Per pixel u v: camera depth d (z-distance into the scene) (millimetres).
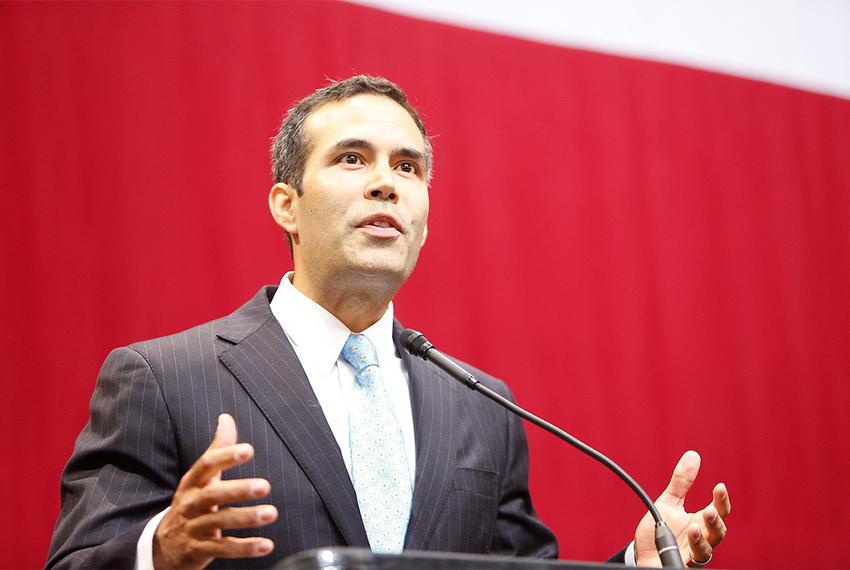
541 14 9625
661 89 9836
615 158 9500
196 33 8062
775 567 9281
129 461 4340
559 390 8828
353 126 4969
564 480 8688
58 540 4234
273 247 8008
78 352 7266
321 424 4512
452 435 4887
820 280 10148
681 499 4469
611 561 4594
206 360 4613
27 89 7457
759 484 9406
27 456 7016
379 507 4469
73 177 7477
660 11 10141
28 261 7250
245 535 4191
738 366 9578
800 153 10336
